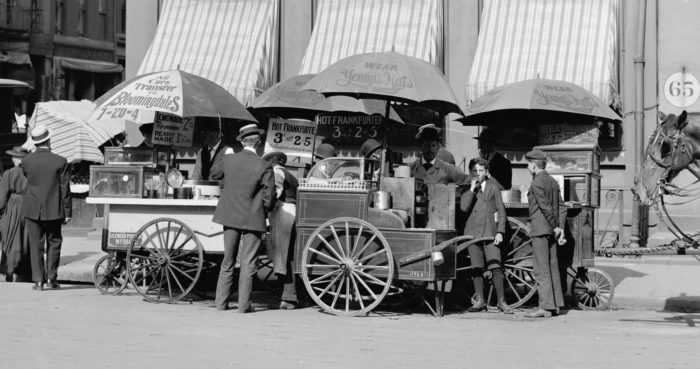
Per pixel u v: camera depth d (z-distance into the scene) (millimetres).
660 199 12227
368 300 12805
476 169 12469
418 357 8594
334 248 11844
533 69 19359
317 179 12070
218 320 10977
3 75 44719
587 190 12984
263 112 15984
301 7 21953
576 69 19078
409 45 20500
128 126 22031
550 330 10602
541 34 19625
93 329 10016
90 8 48656
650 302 13047
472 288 13477
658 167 12055
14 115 31234
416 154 20453
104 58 49281
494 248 12398
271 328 10383
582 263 12672
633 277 15156
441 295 11867
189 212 12703
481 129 20188
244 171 11875
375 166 13391
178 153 21906
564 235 12609
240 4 22312
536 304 13336
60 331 9844
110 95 12953
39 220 13930
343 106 15781
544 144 15711
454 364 8258
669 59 19234
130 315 11203
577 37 19391
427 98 12141
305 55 21062
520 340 9750
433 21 20516
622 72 19516
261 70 21609
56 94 46625
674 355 8852
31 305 12070
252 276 11898
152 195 13094
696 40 19078
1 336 9500
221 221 11898
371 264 11734
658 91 19312
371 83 12156
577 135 15469
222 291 12008
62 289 14227
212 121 15133
